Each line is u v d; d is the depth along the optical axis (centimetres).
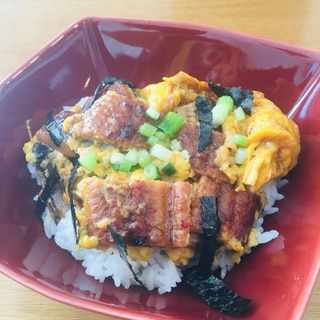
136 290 19
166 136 19
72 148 19
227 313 17
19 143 22
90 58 24
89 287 18
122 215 17
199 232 18
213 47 23
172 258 18
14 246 19
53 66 23
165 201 17
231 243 18
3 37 28
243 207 18
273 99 23
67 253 20
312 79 22
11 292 19
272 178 20
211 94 21
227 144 19
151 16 28
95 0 29
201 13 28
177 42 23
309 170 20
